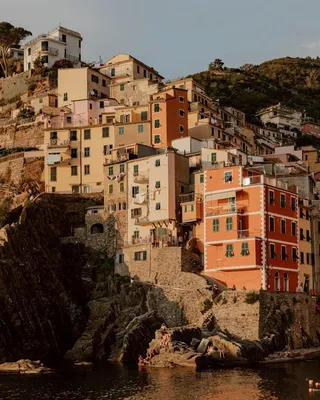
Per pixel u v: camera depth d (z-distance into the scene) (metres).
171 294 112.69
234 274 111.12
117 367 94.06
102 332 109.44
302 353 101.69
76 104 166.38
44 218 129.12
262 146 191.50
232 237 111.56
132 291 115.56
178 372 87.75
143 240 122.94
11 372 89.19
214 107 187.00
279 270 112.19
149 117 148.75
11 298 105.06
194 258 117.12
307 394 72.19
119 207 129.75
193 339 98.62
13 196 138.38
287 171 137.62
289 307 107.25
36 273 114.31
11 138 170.88
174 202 122.62
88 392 74.25
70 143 148.75
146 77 194.38
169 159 124.38
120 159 132.25
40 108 175.12
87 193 139.88
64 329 112.00
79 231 131.00
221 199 114.69
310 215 124.75
